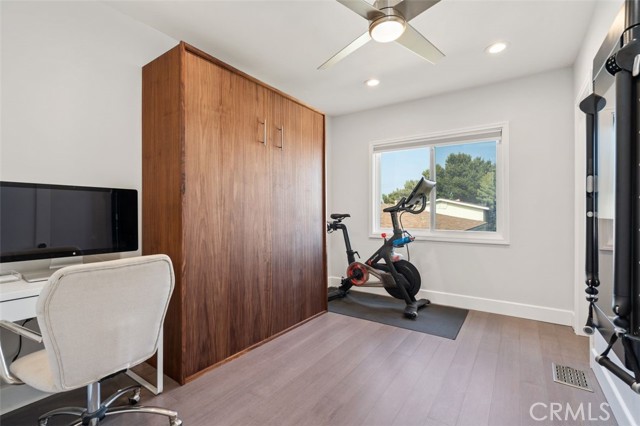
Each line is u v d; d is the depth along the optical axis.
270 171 2.55
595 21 1.94
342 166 4.21
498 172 3.16
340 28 2.20
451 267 3.37
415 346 2.37
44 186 1.68
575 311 2.62
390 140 3.78
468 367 2.04
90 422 1.36
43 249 1.67
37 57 1.74
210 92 2.05
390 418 1.56
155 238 2.04
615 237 1.00
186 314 1.89
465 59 2.62
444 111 3.41
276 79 3.04
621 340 1.01
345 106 3.83
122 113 2.09
